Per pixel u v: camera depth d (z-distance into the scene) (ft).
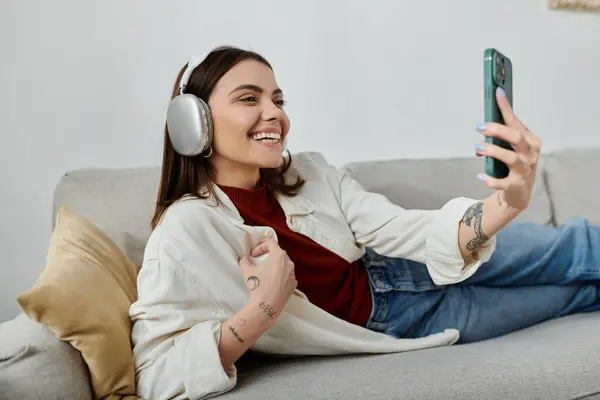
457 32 7.20
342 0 6.73
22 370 3.15
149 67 6.19
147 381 3.50
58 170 6.04
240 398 3.36
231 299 3.75
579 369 3.67
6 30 5.87
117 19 6.09
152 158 6.23
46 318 3.29
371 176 5.74
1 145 5.91
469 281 4.48
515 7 7.43
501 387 3.48
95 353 3.39
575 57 7.78
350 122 6.86
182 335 3.58
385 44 6.93
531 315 4.58
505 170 3.41
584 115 7.89
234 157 4.09
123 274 4.19
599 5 7.71
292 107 6.65
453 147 7.30
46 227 6.05
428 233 3.95
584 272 4.56
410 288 4.38
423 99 7.13
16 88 5.91
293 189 4.54
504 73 3.35
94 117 6.09
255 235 4.03
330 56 6.73
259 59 4.25
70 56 6.01
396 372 3.56
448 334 4.25
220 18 6.37
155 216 4.26
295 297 3.96
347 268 4.42
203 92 4.11
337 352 4.09
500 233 4.62
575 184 6.39
